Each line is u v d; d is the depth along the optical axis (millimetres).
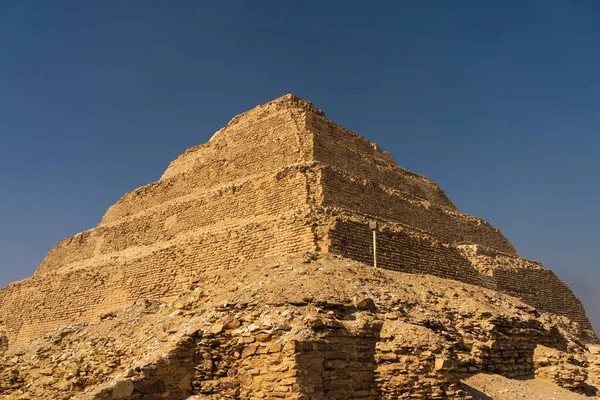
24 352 25453
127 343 23312
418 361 20234
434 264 44438
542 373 28125
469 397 20438
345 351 19344
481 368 25188
